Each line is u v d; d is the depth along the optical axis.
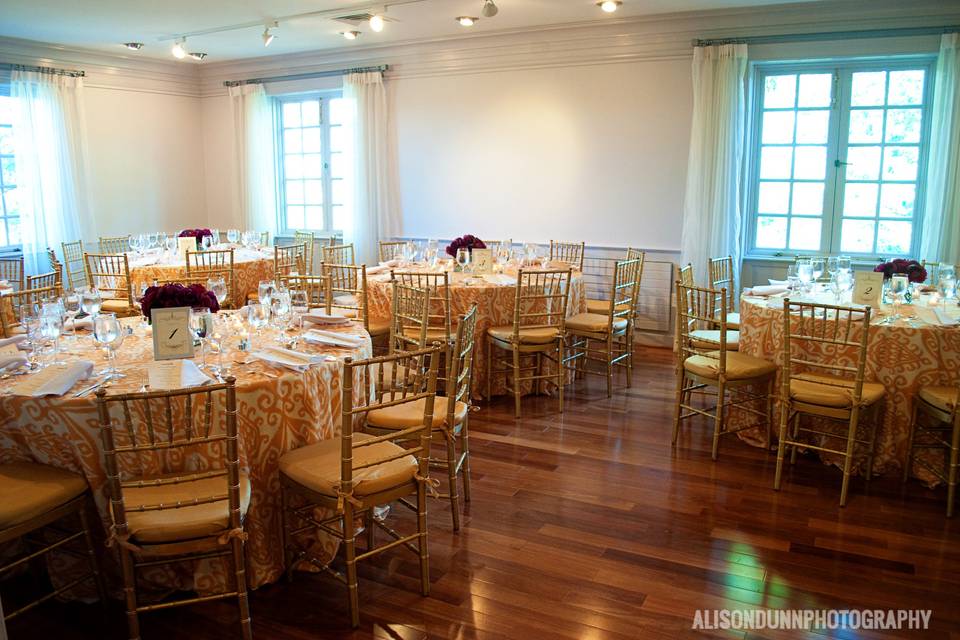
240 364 2.71
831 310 3.79
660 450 4.02
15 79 7.00
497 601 2.57
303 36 6.99
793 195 6.06
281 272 6.32
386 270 5.51
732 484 3.56
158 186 8.48
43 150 7.28
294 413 2.63
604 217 6.66
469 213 7.34
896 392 3.56
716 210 6.01
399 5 5.75
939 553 2.92
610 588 2.66
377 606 2.54
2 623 1.59
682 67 6.12
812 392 3.42
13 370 2.63
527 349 4.57
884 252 5.84
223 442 2.45
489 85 7.00
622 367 5.82
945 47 5.21
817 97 5.86
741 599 2.60
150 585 2.55
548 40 6.60
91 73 7.68
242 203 8.62
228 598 2.59
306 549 2.75
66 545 2.54
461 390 3.14
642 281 6.55
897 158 5.69
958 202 5.32
